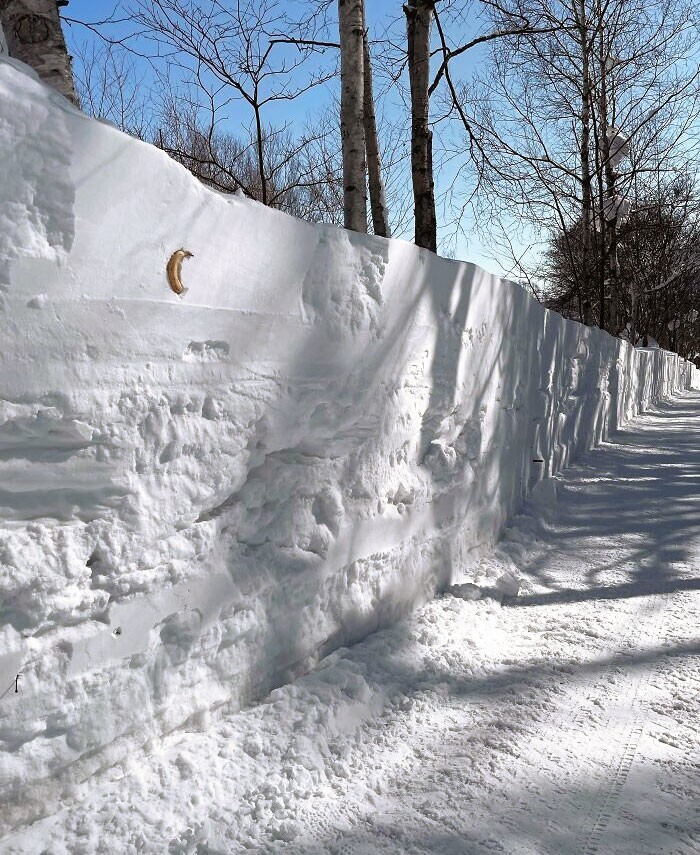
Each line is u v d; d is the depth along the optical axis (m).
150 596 1.98
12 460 1.60
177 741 2.11
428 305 3.45
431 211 7.10
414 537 3.47
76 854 1.67
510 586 3.97
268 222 2.29
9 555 1.59
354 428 2.88
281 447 2.46
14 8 3.09
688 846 1.89
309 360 2.56
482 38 7.00
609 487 7.11
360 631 3.01
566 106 15.30
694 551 4.84
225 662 2.27
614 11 14.00
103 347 1.74
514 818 2.00
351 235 2.75
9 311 1.52
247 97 7.39
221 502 2.25
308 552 2.67
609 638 3.31
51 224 1.57
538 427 6.22
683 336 48.44
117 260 1.75
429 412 3.60
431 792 2.11
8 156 1.48
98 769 1.86
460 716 2.57
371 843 1.88
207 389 2.10
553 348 6.84
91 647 1.81
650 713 2.60
